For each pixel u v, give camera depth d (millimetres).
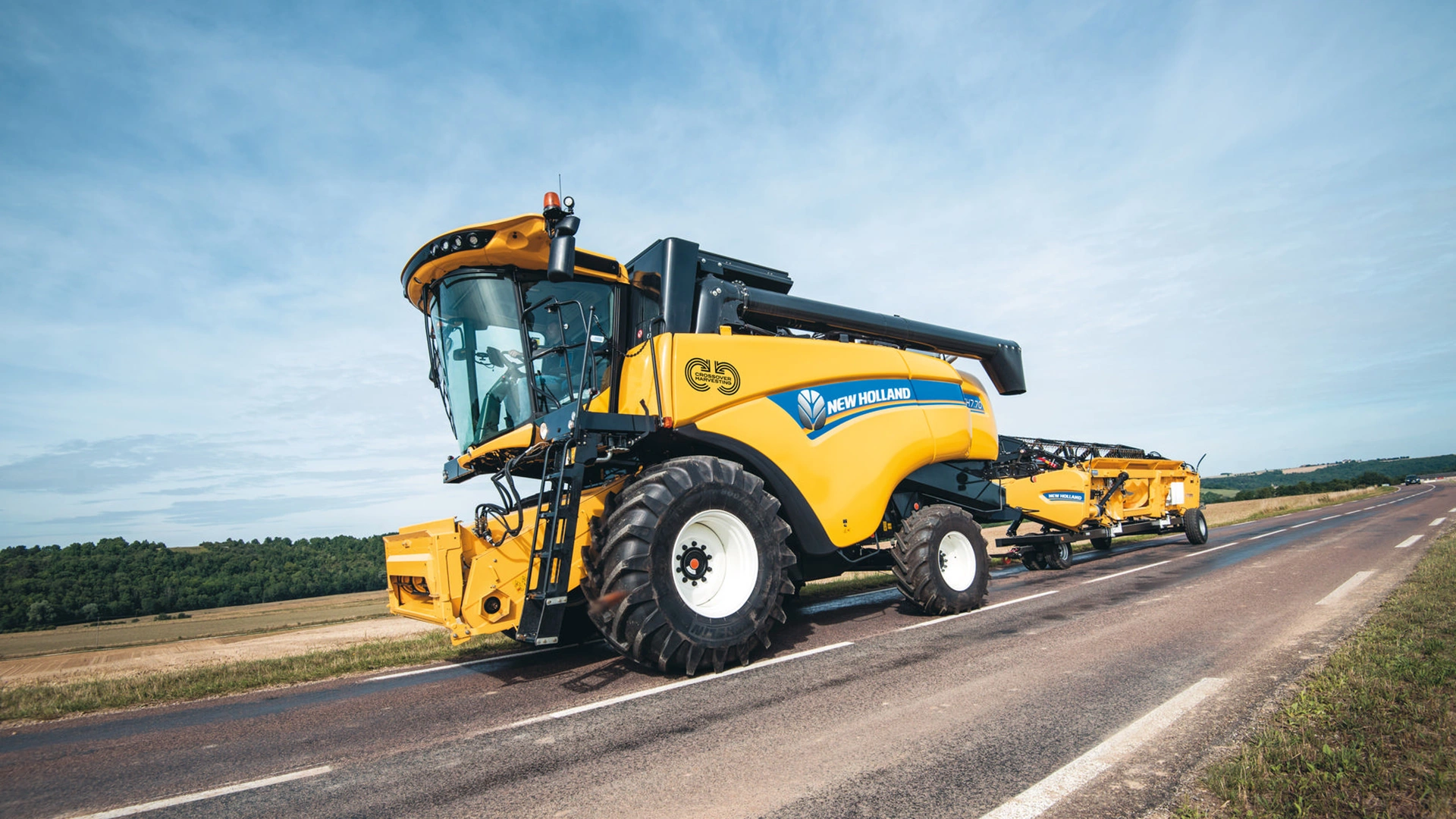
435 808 2990
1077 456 13492
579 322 6039
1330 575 8883
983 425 8945
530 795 3072
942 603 7238
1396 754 2924
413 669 6090
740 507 5641
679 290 6258
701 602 5480
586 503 5578
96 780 3562
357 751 3824
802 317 7410
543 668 5785
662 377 5820
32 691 5594
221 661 7645
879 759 3283
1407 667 4035
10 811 3205
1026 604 7812
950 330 9164
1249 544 14133
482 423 6203
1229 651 5129
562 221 5258
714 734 3770
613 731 3920
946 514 7582
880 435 7332
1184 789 2818
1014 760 3209
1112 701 4047
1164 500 15148
